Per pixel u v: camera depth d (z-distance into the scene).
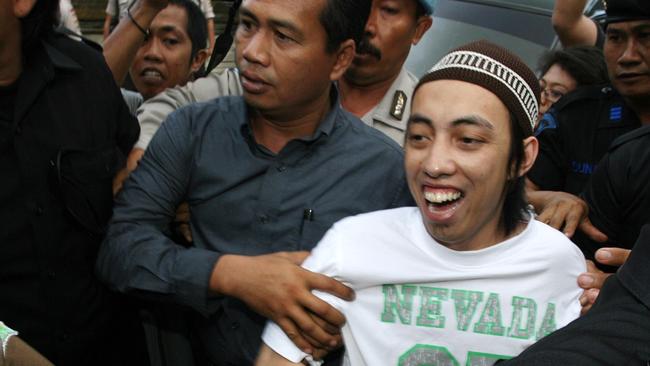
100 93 1.82
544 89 3.10
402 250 1.51
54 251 1.74
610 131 2.41
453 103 1.38
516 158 1.45
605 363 0.96
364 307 1.50
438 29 4.22
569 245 1.58
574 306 1.57
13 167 1.70
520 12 4.20
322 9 1.53
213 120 1.68
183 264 1.54
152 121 2.06
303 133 1.66
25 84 1.68
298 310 1.44
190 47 3.01
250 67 1.55
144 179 1.67
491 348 1.52
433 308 1.50
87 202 1.75
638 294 1.01
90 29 6.27
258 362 1.52
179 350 1.74
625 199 1.89
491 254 1.52
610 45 2.29
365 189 1.67
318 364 1.51
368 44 2.13
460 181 1.39
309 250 1.64
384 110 2.26
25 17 1.63
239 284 1.48
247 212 1.65
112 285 1.63
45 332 1.77
